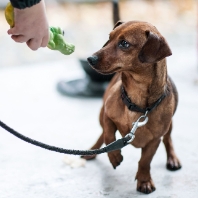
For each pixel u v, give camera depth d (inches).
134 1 339.0
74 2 316.2
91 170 120.6
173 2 341.4
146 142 106.6
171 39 273.3
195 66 219.8
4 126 77.4
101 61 95.7
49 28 82.8
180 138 140.3
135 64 96.7
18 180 114.5
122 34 95.7
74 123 156.4
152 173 118.6
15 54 242.5
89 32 275.9
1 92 190.2
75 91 186.5
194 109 166.4
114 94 106.3
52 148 83.1
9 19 74.7
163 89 101.3
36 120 159.6
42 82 203.8
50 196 106.7
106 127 109.6
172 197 105.9
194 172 118.4
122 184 113.1
